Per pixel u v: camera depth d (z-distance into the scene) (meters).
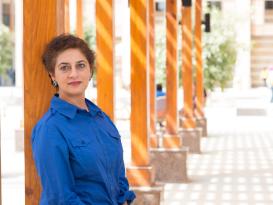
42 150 2.52
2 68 32.50
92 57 2.78
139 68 6.19
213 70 17.36
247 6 40.00
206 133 13.98
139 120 6.21
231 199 7.31
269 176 8.91
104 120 2.81
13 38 38.88
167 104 8.91
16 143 10.97
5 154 10.68
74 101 2.73
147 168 6.15
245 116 20.22
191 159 10.66
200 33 12.92
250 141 13.32
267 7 42.91
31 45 3.16
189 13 10.98
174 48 8.90
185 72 11.33
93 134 2.66
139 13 6.12
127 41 29.97
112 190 2.71
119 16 35.34
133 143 6.22
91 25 27.61
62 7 3.35
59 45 2.70
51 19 3.16
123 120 14.95
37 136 2.57
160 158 8.58
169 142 8.80
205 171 9.42
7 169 9.19
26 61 3.16
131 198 2.88
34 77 3.16
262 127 16.48
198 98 13.80
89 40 27.22
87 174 2.59
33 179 3.17
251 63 43.06
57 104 2.65
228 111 22.45
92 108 2.79
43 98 3.16
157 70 17.28
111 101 5.34
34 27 3.15
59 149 2.52
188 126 11.41
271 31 42.72
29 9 3.15
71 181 2.54
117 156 2.78
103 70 5.33
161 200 6.21
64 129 2.58
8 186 7.93
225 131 15.46
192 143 11.39
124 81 30.56
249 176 8.93
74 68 2.69
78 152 2.56
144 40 6.15
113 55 5.34
